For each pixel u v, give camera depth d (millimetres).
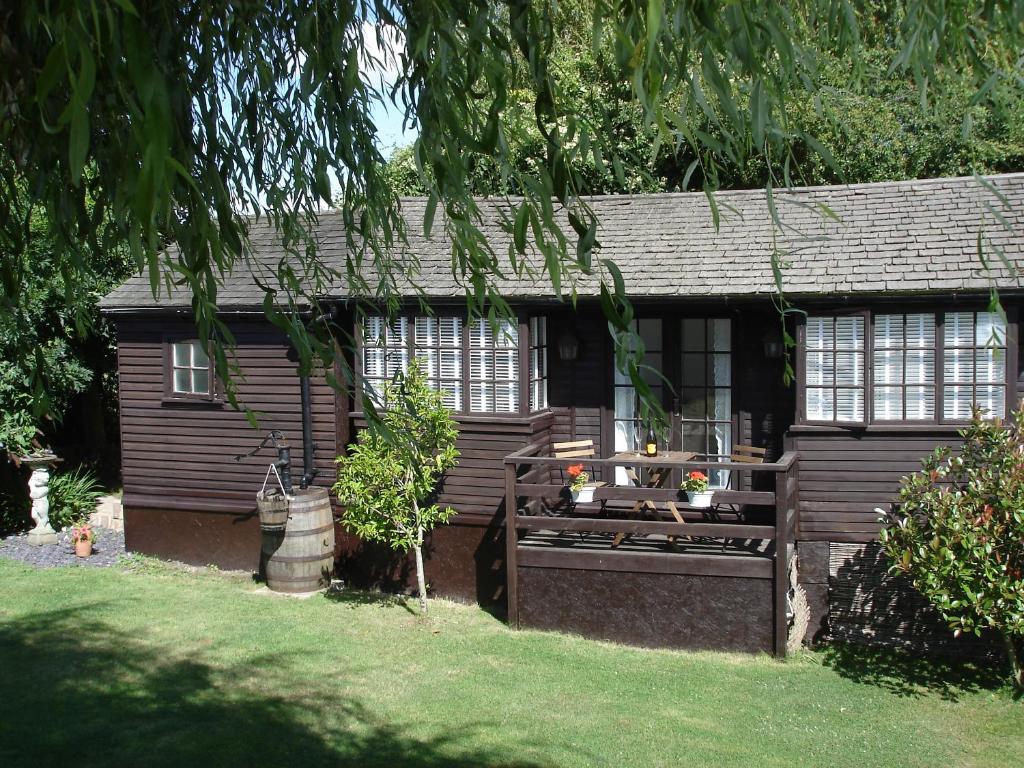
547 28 2436
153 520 10922
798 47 2412
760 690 7191
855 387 8156
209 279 2125
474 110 2510
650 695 7055
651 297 8484
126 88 2053
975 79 2463
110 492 14297
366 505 8695
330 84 2973
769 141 2301
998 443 7258
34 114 2305
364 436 8555
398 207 3443
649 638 8219
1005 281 7582
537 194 2102
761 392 9047
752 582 7980
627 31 2043
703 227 9438
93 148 2455
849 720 6625
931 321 7949
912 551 7215
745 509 9164
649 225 9664
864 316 8055
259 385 10234
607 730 6355
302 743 5914
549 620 8516
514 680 7320
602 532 9156
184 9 2857
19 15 2145
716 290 8328
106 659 7449
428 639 8289
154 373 10758
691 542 8914
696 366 9305
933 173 13766
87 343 13891
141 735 5918
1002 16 2404
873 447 8156
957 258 7996
